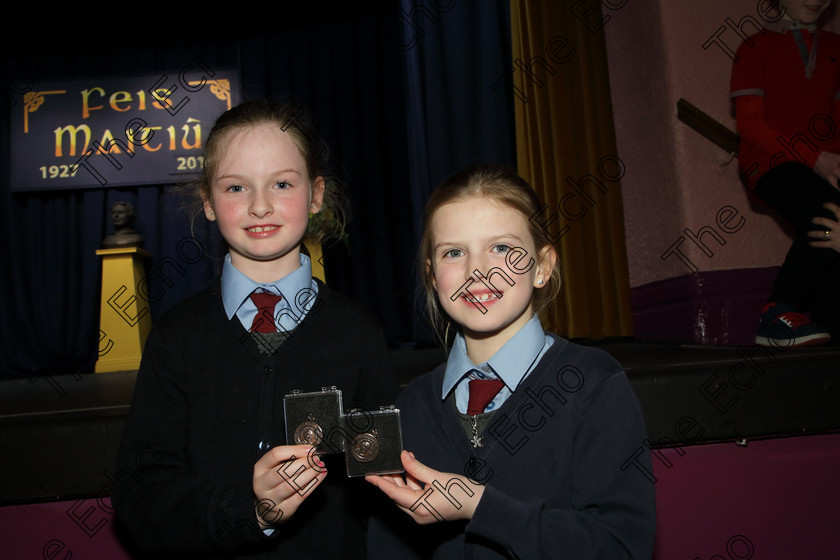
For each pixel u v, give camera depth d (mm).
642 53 2447
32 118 3883
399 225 3840
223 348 869
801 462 1128
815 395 1170
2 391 2164
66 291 3965
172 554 983
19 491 1095
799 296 1658
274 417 832
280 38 4066
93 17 4070
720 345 2127
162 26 4133
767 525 1113
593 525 706
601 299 2729
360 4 3982
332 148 3916
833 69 1862
